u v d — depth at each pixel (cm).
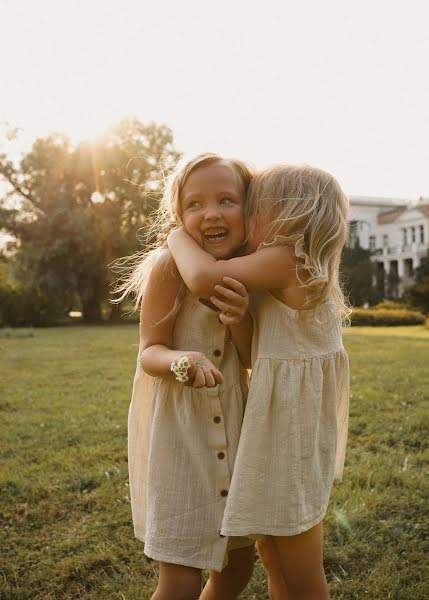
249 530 153
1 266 3259
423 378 737
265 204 162
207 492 161
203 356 151
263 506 155
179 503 160
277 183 163
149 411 176
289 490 155
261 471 156
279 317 162
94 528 292
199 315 168
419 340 1438
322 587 163
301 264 159
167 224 183
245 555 184
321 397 165
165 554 158
